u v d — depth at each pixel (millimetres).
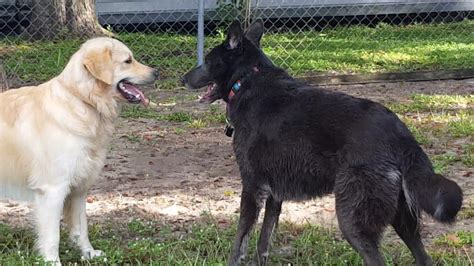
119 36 10102
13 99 4297
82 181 4301
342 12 11648
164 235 4605
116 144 5984
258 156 4137
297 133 4039
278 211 4297
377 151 3904
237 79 4250
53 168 4207
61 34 9844
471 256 4395
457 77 7914
